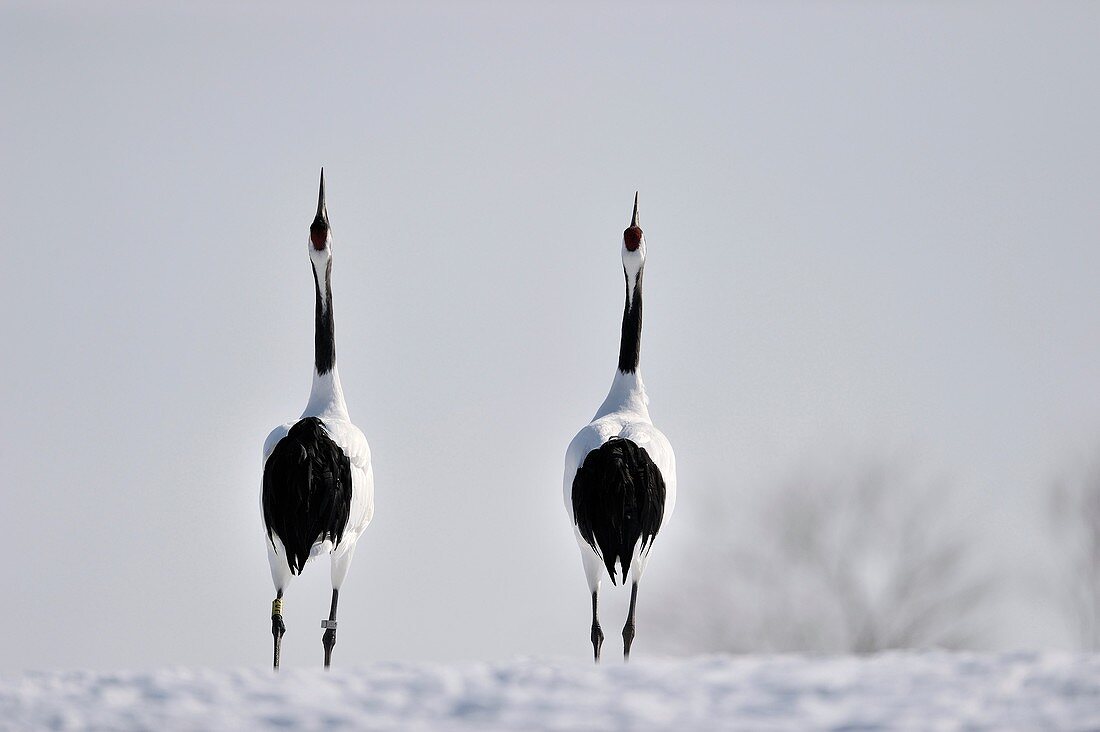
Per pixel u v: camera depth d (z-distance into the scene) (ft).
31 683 48.37
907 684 47.01
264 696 46.32
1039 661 49.67
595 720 43.50
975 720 43.29
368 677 48.75
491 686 47.50
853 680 47.60
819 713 43.93
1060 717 43.50
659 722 43.24
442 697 46.16
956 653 52.37
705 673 48.88
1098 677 47.24
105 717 44.68
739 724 42.91
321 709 45.03
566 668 50.08
